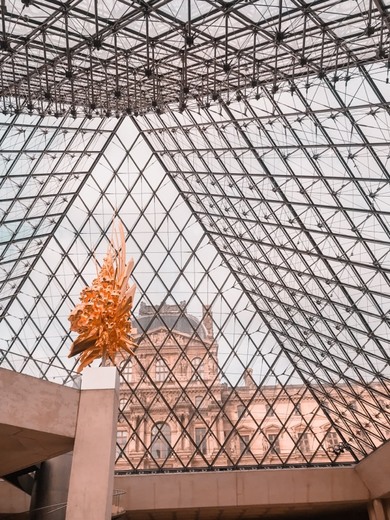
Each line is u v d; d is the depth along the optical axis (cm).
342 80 1759
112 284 2005
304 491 3316
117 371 1720
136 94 2288
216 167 2898
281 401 3634
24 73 2122
